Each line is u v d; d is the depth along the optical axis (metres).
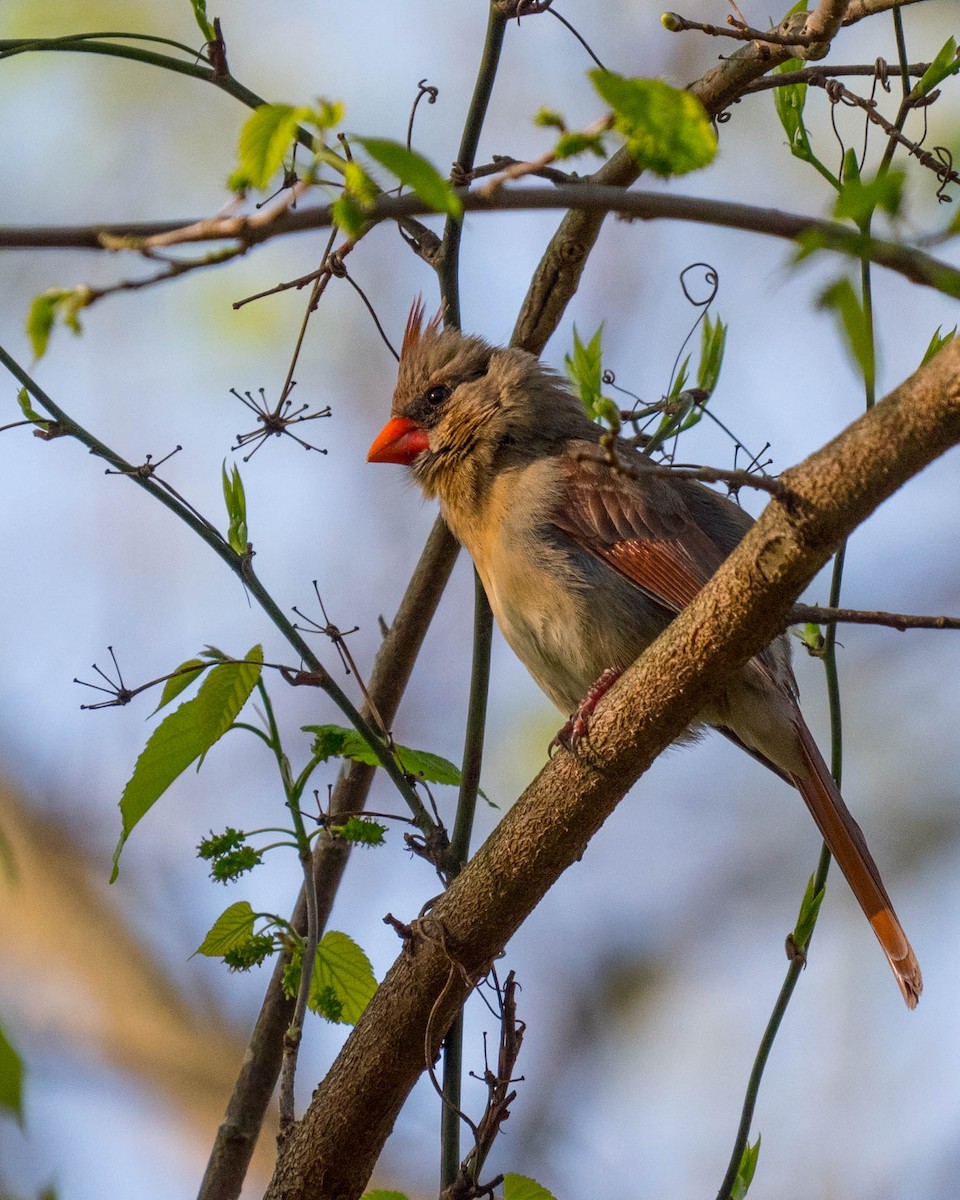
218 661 6.84
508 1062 6.49
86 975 13.41
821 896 7.27
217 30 7.68
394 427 9.71
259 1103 7.56
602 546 8.84
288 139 4.43
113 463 6.96
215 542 6.96
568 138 4.55
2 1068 3.96
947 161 8.73
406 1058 6.70
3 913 13.52
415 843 7.29
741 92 8.20
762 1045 7.11
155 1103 12.84
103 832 13.98
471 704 7.58
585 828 6.62
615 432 5.20
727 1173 6.93
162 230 4.39
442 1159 6.73
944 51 7.57
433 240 9.05
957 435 5.32
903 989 8.06
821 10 7.52
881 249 4.29
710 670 6.19
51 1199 4.37
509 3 8.09
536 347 9.57
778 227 4.48
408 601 8.77
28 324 4.40
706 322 8.80
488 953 6.76
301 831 7.00
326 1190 6.74
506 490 9.08
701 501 9.83
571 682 9.09
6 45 7.54
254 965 7.01
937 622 5.96
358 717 7.05
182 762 6.86
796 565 5.74
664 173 4.58
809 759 8.40
